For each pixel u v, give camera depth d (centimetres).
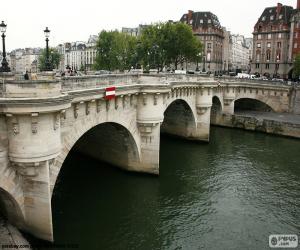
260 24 11894
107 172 3688
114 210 2873
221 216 2875
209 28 13062
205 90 5050
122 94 2959
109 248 2362
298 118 6438
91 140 3866
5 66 2123
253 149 4928
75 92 2261
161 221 2748
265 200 3209
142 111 3366
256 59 12069
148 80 3334
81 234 2483
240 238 2562
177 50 8662
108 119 2880
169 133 5478
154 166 3550
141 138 3509
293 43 10888
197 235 2578
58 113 1978
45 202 2070
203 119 5153
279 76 11538
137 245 2417
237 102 7838
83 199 3036
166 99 4116
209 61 13250
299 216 2927
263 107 7338
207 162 4256
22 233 2156
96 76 2636
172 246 2425
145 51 8581
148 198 3138
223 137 5659
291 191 3425
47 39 2300
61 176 3547
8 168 1953
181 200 3131
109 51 9688
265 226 2747
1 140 1884
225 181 3631
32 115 1830
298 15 10650
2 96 1875
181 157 4444
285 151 4850
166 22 8900
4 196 2080
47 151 1959
